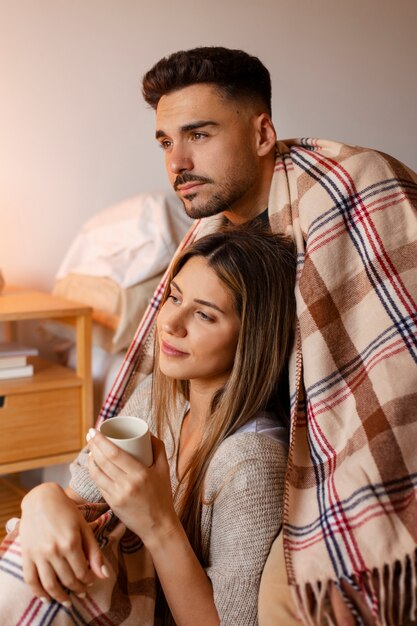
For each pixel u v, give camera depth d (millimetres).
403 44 2764
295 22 2547
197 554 1047
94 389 2088
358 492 907
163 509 948
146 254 2055
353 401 1025
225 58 1237
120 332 1973
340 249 1118
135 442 933
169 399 1194
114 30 2311
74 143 2326
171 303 1096
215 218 1366
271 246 1105
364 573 861
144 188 2451
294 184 1240
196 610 954
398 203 1134
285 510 953
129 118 2385
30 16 2203
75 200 2357
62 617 922
